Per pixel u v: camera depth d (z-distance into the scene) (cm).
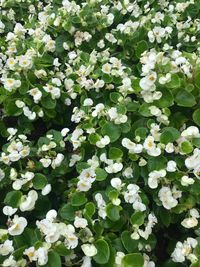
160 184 47
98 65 68
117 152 49
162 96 51
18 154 51
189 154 47
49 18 75
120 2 81
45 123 64
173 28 77
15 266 40
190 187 46
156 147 48
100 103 60
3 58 71
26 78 61
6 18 87
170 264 45
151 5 86
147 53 58
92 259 42
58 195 54
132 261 40
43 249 39
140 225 44
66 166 53
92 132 53
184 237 48
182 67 53
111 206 44
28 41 74
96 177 48
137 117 54
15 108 59
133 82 53
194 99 50
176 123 52
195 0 84
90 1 79
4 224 50
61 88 63
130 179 48
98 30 74
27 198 45
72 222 45
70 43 74
